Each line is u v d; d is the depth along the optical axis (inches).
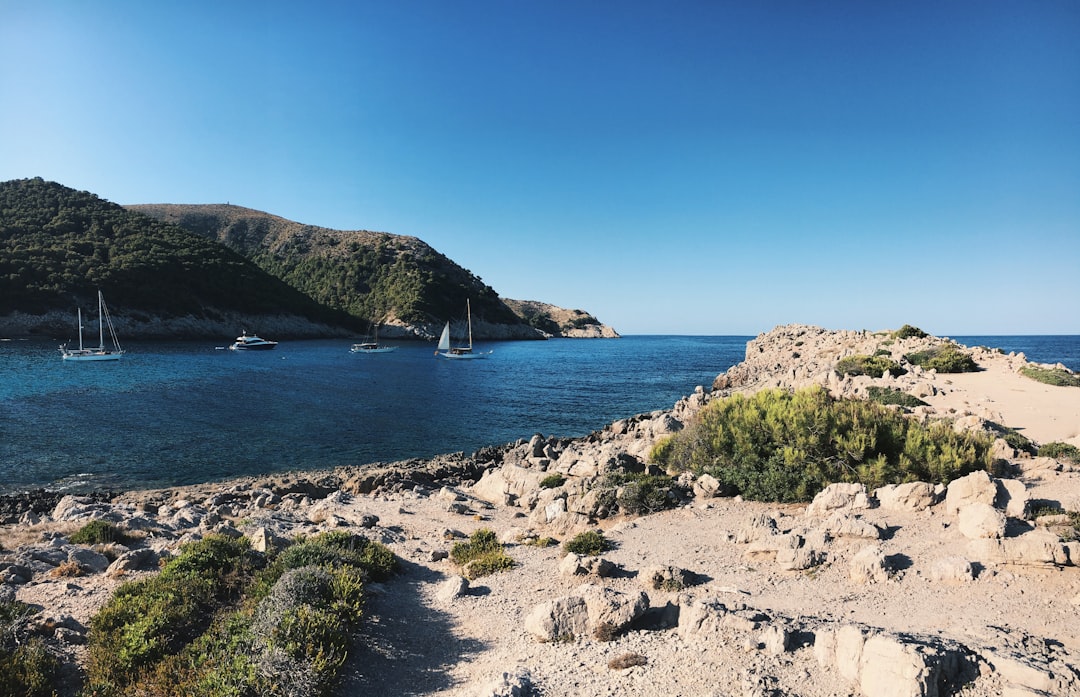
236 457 1485.0
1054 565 400.5
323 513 887.7
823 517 605.0
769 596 443.2
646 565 556.1
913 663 284.4
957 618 361.1
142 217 7283.5
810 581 461.4
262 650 374.9
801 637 359.3
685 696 322.3
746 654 350.6
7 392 2292.1
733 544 577.3
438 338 7642.7
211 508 980.6
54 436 1608.0
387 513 914.1
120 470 1328.7
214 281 6274.6
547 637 417.7
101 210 7017.7
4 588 483.5
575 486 858.8
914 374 1600.6
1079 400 1200.2
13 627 401.4
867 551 453.1
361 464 1467.8
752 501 717.9
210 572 514.3
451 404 2463.1
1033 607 361.7
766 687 309.1
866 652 305.4
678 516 698.8
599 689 340.5
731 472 762.8
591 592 436.1
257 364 3858.3
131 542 669.3
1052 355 4827.8
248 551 578.2
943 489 560.4
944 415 1071.0
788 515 641.0
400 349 6028.5
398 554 676.7
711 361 5231.3
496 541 682.8
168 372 3161.9
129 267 5511.8
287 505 1003.3
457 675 390.9
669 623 414.6
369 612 492.4
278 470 1386.6
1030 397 1242.6
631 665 361.7
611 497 760.3
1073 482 590.6
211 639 407.8
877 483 658.8
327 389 2768.2
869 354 2003.0
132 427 1759.4
